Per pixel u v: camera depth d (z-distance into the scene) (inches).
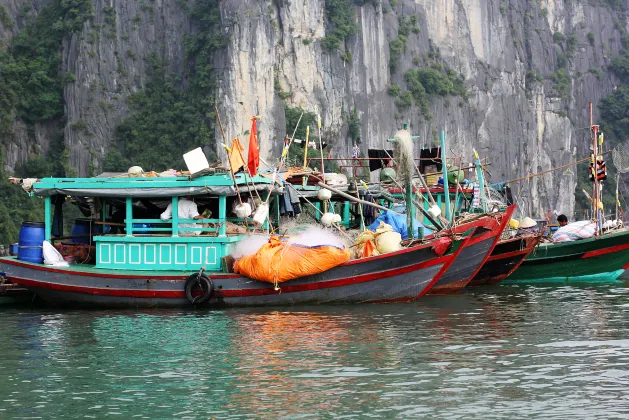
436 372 687.1
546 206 7445.9
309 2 6112.2
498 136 7308.1
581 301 1055.0
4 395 637.3
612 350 762.2
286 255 933.2
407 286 961.5
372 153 1337.4
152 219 985.5
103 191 976.9
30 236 1005.8
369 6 6540.4
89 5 5753.0
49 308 1007.0
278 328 851.4
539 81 7829.7
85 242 1076.5
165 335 826.8
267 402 615.5
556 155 7711.6
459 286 1075.3
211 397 627.8
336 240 962.7
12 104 5541.3
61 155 5487.2
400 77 6742.1
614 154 1384.1
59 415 593.6
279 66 5905.5
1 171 4549.7
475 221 1047.6
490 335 824.3
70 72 5615.2
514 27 7859.3
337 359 727.1
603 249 1244.5
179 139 5516.7
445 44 7288.4
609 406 605.3
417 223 1114.1
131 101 5659.5
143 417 588.4
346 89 6254.9
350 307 956.6
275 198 1063.6
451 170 1306.6
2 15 5772.6
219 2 5600.4
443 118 6914.4
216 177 957.2
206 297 942.4
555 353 749.9
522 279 1274.6
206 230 970.7
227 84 5447.8
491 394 631.8
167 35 5831.7
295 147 4923.7
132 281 956.0
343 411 596.4
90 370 702.5
